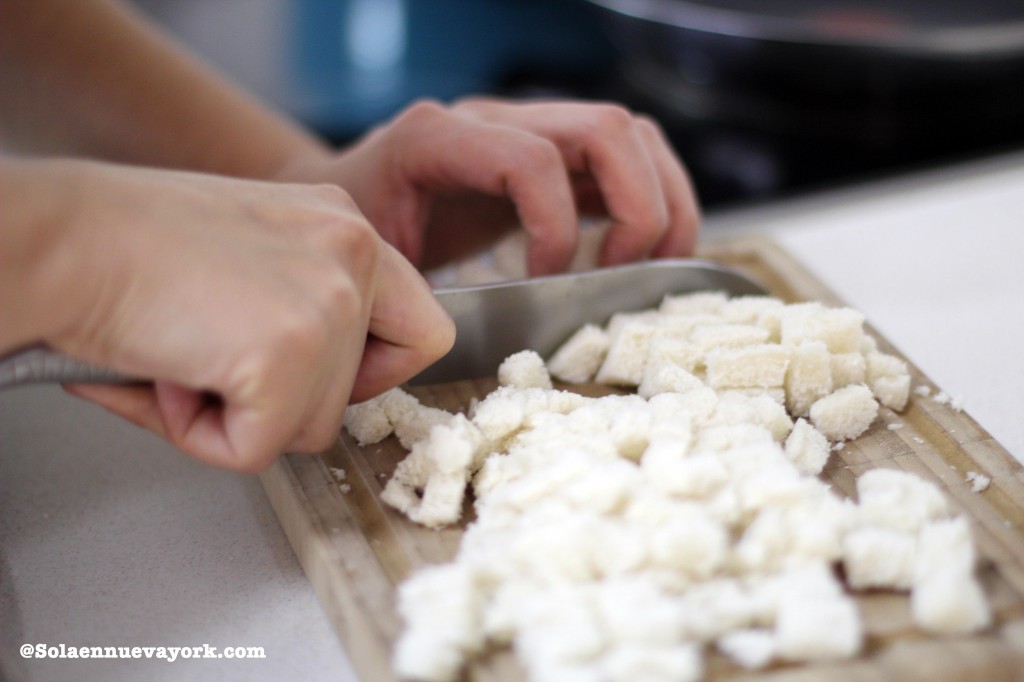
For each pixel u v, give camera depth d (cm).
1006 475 46
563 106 55
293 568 45
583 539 41
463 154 52
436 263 58
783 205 63
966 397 50
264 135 62
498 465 45
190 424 43
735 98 70
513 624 41
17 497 47
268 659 43
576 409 46
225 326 40
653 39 69
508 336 50
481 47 78
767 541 42
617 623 40
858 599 42
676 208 55
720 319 50
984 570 43
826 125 69
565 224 52
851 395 47
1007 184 63
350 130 72
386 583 43
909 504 44
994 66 66
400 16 83
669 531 41
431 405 49
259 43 79
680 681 40
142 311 40
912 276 57
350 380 43
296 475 46
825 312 49
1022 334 53
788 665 41
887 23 70
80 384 43
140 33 63
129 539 46
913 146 67
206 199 41
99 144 63
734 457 44
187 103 62
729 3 72
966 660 41
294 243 42
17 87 62
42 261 40
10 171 40
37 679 42
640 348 49
